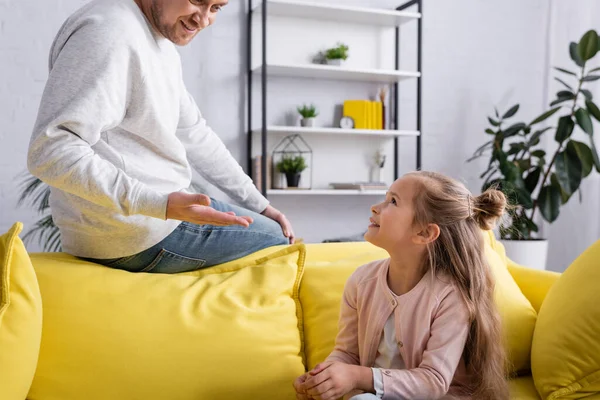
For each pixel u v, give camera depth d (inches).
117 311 53.2
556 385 54.7
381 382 48.4
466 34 181.2
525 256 155.3
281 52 164.2
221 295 57.6
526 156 186.2
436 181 54.0
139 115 58.6
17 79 143.1
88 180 51.0
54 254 62.2
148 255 63.1
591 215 173.2
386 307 53.6
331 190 159.0
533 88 188.4
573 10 178.5
